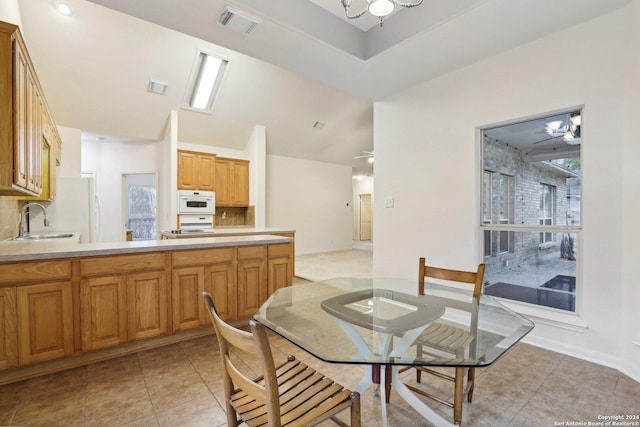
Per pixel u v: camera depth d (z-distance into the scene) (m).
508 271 2.86
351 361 1.28
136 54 4.23
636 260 2.10
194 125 5.77
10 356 1.99
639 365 2.06
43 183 3.76
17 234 3.94
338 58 2.87
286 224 7.98
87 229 4.50
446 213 3.19
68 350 2.18
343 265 6.51
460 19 2.30
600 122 2.29
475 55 2.82
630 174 2.14
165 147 5.75
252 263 3.06
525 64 2.64
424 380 2.11
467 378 1.92
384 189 3.78
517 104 2.69
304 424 1.09
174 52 4.36
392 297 2.07
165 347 2.57
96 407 1.78
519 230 2.77
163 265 2.57
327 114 6.46
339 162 8.96
